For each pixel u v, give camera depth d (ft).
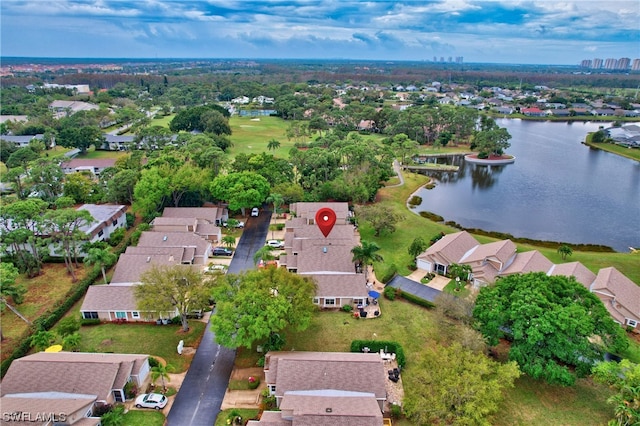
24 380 141.38
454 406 127.95
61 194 334.24
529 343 143.64
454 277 226.38
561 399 147.02
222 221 301.22
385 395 137.18
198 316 194.29
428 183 433.89
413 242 248.73
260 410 140.87
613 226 327.26
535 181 447.83
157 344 174.91
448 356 143.43
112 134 565.12
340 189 328.90
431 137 629.51
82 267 239.91
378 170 375.45
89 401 134.00
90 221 229.86
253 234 284.00
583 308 150.20
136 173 325.42
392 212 286.66
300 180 365.61
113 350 170.19
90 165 418.31
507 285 167.94
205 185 307.58
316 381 140.15
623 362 135.23
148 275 186.70
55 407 127.54
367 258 214.07
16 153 391.45
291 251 251.80
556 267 222.69
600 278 206.80
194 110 591.78
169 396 147.43
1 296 179.22
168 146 449.06
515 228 321.32
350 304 200.85
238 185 294.46
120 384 142.20
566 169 496.23
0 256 233.35
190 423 136.26
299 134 574.15
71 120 577.84
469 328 156.35
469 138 638.53
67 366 144.05
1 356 166.20
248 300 157.99
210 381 154.81
